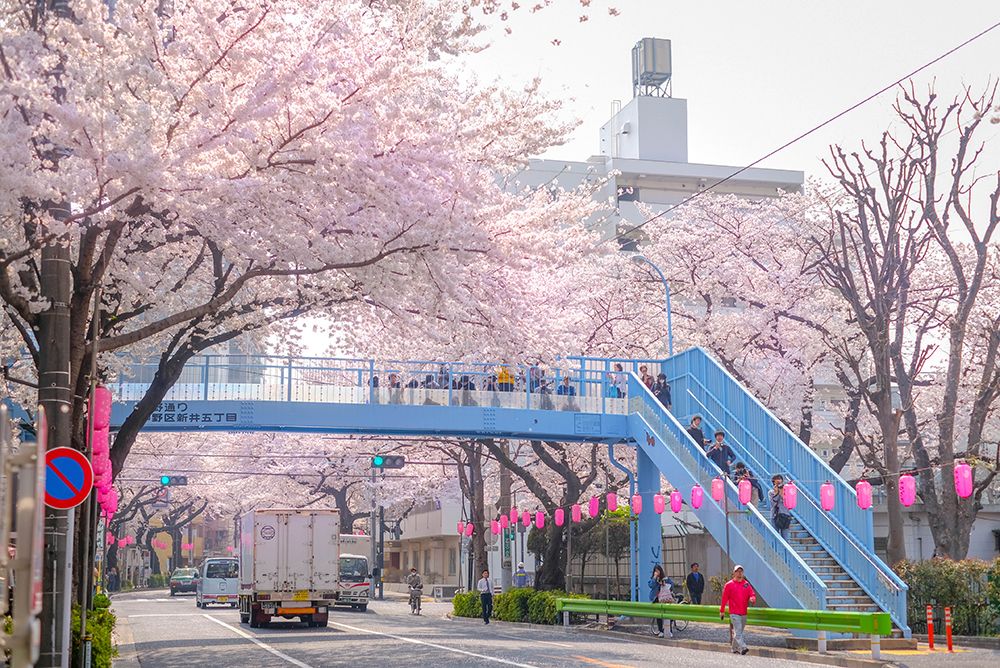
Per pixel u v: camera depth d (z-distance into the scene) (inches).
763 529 964.0
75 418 610.9
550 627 1289.4
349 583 1913.1
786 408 1382.9
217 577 1972.2
